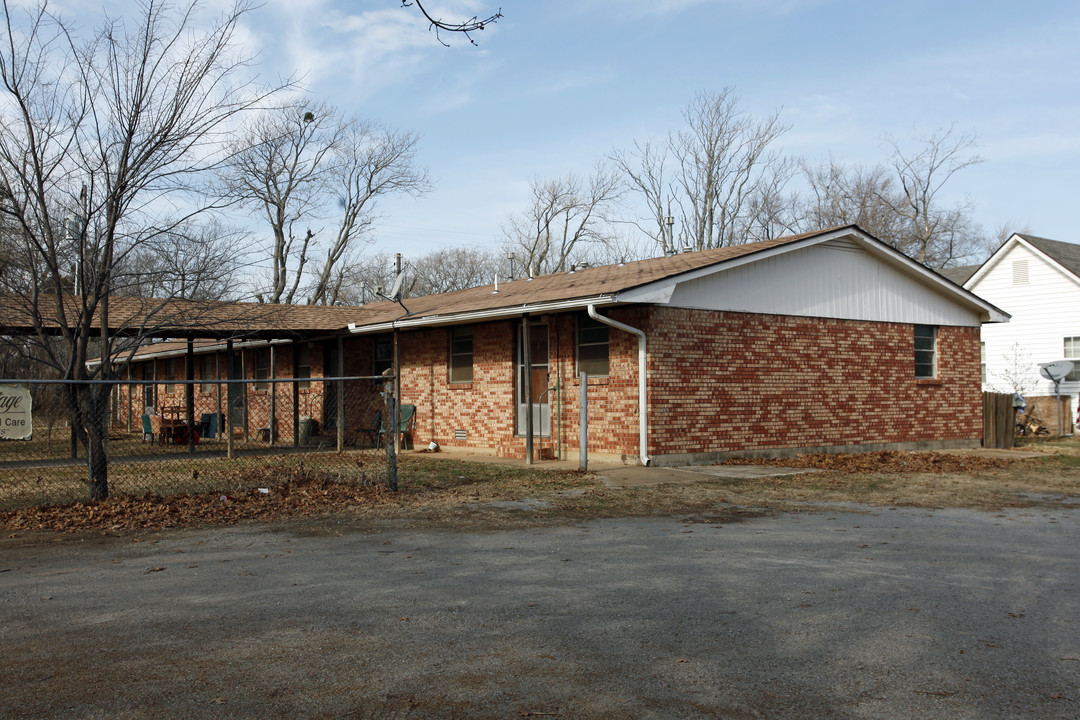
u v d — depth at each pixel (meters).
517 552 7.77
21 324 12.79
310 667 4.64
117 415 29.67
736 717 3.98
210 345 23.89
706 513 10.20
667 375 14.93
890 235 45.44
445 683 4.40
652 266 18.06
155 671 4.58
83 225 10.92
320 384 23.59
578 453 16.11
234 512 9.91
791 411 16.75
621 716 3.99
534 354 17.31
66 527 8.98
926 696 4.24
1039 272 27.16
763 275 16.44
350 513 10.02
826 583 6.58
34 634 5.25
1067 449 19.89
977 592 6.34
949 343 20.08
